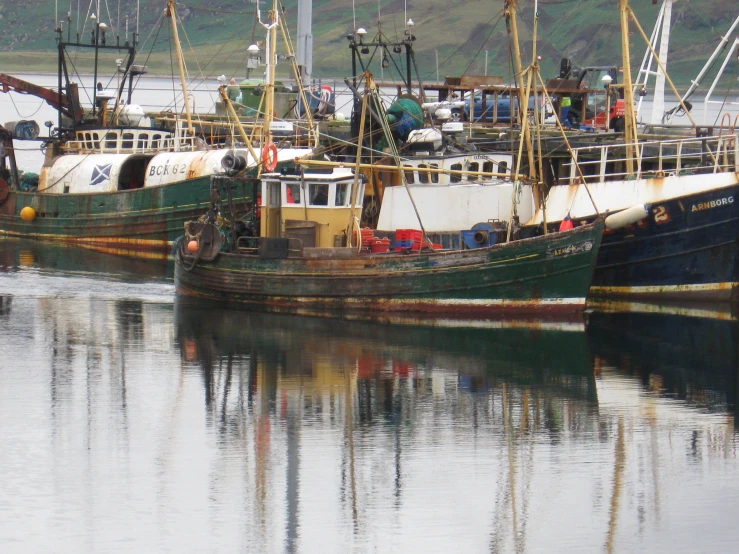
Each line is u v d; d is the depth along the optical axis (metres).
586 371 96.81
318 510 66.88
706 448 77.94
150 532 63.81
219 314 116.69
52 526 64.44
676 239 119.88
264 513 66.25
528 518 66.50
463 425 82.19
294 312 117.44
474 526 65.38
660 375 95.94
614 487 71.19
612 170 140.12
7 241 174.88
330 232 120.19
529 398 88.69
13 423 80.88
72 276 141.88
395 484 70.75
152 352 100.75
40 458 74.25
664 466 74.50
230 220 124.06
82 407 84.75
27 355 99.44
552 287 111.50
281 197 119.38
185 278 125.19
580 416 84.56
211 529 64.44
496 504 68.25
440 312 113.44
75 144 180.50
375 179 136.88
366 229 119.50
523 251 111.00
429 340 106.00
